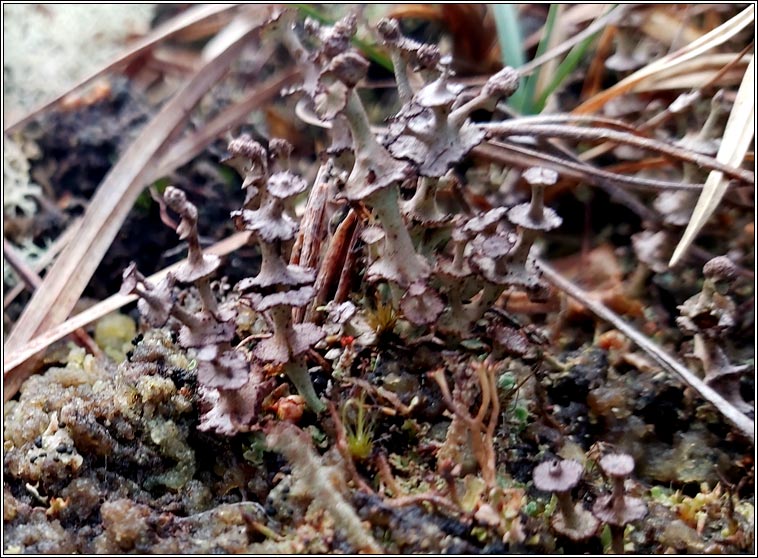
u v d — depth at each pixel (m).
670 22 0.18
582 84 0.19
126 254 0.18
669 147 0.15
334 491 0.13
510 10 0.18
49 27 0.22
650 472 0.14
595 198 0.17
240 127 0.19
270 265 0.13
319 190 0.15
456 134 0.13
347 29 0.13
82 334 0.16
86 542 0.13
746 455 0.14
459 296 0.14
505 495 0.13
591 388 0.15
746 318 0.16
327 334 0.14
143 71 0.21
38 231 0.18
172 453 0.13
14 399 0.15
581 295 0.15
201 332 0.13
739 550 0.13
